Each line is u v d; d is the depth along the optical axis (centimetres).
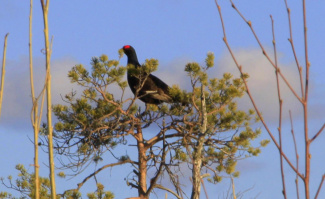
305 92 573
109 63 2169
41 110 768
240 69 593
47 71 760
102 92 2167
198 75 2016
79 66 2159
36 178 765
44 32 757
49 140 759
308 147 572
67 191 2111
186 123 2159
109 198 2033
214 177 2142
